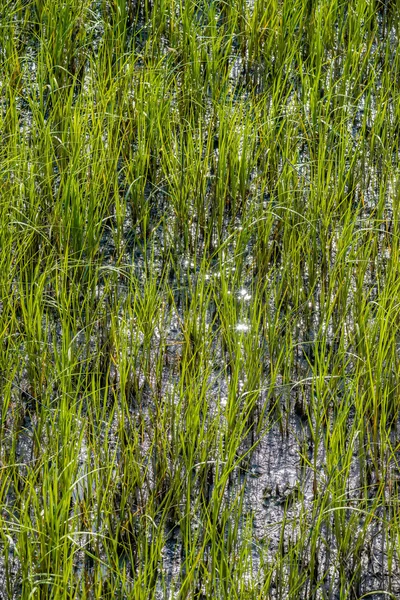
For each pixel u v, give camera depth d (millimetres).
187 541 3793
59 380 4609
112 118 6043
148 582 3826
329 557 3926
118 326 4926
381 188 5684
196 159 6125
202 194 5820
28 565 3611
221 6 7703
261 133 6281
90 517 3986
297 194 5773
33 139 6062
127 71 6559
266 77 6926
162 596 3783
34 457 4273
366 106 6359
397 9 7441
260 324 5023
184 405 4523
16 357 4664
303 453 4445
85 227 5480
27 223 5457
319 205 5715
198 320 5102
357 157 6176
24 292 5184
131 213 5891
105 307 5117
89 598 3709
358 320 4914
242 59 7180
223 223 5852
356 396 4414
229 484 4270
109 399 4645
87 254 5359
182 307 5234
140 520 3955
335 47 7340
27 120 6520
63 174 5656
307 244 5359
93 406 4551
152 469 4285
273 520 4129
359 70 7051
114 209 5879
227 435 4270
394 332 4648
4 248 5062
